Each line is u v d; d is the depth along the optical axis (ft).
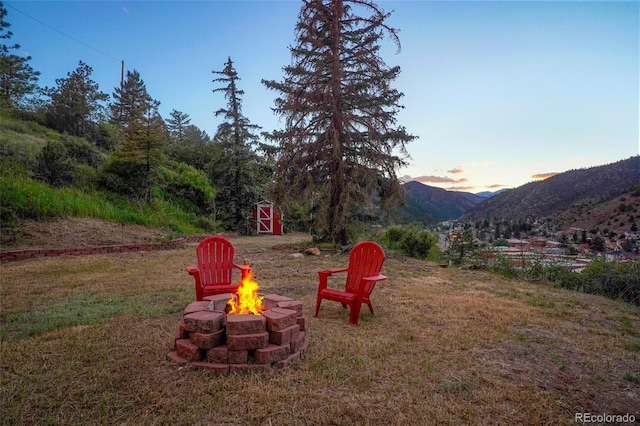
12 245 31.89
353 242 39.65
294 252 38.58
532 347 12.29
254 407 8.17
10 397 8.46
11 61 95.55
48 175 45.32
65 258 30.96
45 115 77.77
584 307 18.21
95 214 44.16
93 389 8.86
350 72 37.83
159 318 15.02
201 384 9.14
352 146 37.65
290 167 38.83
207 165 85.20
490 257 30.71
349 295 14.89
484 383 9.55
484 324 14.78
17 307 16.37
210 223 64.80
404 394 8.89
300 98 37.68
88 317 14.90
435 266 31.01
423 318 15.48
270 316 10.57
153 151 56.03
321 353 11.34
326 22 38.42
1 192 36.52
